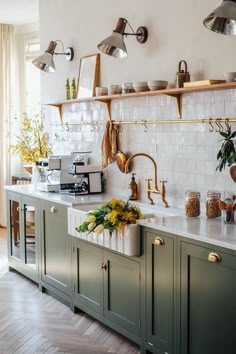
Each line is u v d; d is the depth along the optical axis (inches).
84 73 191.5
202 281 111.5
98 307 149.5
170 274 120.6
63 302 173.0
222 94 133.3
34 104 287.0
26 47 287.1
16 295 180.5
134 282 133.6
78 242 157.2
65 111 207.8
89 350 137.0
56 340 143.3
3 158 287.4
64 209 164.9
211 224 123.5
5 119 285.3
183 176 148.8
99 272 147.9
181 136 148.3
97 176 182.4
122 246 132.3
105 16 178.7
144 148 163.8
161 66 154.3
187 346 116.7
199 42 140.1
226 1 106.2
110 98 170.7
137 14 162.6
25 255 194.2
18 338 144.7
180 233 115.5
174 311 120.0
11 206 203.9
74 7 196.7
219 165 130.3
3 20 273.4
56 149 216.5
